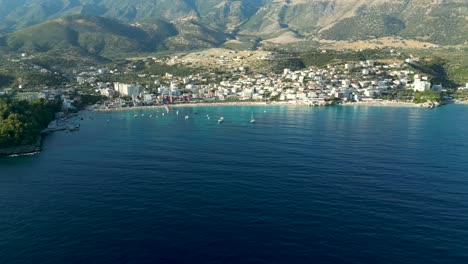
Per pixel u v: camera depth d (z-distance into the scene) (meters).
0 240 119.44
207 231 123.06
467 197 148.12
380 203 142.50
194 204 142.38
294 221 128.62
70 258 110.00
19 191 160.00
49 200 149.50
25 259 109.75
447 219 129.88
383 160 198.12
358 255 109.75
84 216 134.62
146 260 109.00
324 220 129.25
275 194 150.88
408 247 113.38
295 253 110.94
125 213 136.25
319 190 155.12
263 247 114.06
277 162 194.75
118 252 112.69
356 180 167.12
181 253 111.94
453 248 112.88
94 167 191.88
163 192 154.50
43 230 125.38
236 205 141.12
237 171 179.88
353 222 127.81
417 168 184.38
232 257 109.62
